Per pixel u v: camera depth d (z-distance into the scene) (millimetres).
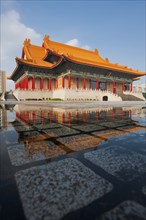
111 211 1602
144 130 5871
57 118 9359
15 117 9750
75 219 1488
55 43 49656
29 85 44625
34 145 3881
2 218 1485
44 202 1732
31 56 44500
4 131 5594
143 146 3869
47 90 42531
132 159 3018
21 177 2279
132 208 1648
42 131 5617
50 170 2521
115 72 47906
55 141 4277
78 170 2523
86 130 5844
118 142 4230
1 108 18125
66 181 2178
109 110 16094
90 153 3348
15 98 44219
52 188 2004
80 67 40906
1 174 2361
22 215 1538
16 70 45875
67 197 1823
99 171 2502
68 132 5473
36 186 2045
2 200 1760
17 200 1764
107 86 50812
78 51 53719
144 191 1950
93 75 44656
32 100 38531
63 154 3260
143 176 2344
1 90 91562
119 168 2607
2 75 92250
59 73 44125
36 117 9820
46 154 3252
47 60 46625
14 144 3959
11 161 2865
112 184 2104
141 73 50969
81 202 1739
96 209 1630
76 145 3924
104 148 3693
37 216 1530
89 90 40844
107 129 6051
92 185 2076
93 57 55500
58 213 1573
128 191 1948
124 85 56781
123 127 6543
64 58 34688
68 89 36938
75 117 10000
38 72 42031
